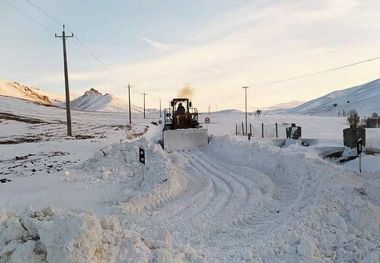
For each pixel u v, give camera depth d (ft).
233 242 26.32
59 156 77.82
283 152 57.31
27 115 277.44
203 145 84.69
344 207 30.07
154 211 35.22
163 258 20.08
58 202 38.86
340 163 67.21
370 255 22.76
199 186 45.52
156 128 207.72
